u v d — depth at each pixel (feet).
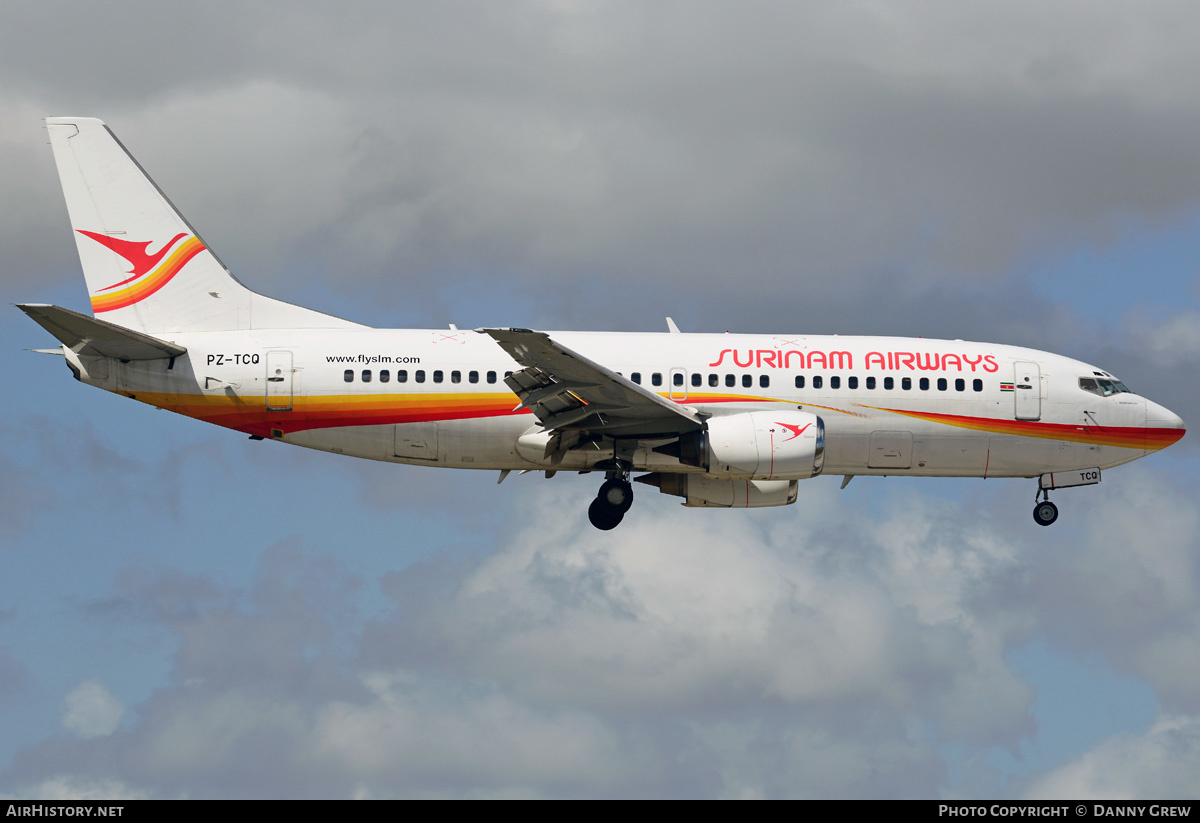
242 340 359.25
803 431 356.59
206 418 357.20
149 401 356.38
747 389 366.63
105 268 371.35
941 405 374.43
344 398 355.36
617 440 362.53
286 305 373.40
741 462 356.18
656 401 344.69
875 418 371.97
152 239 372.38
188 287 370.94
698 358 368.07
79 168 374.43
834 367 372.17
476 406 356.79
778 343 375.04
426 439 360.48
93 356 354.33
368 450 363.76
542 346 317.63
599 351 367.86
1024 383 379.14
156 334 368.68
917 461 379.76
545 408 347.97
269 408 355.36
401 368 357.20
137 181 374.22
